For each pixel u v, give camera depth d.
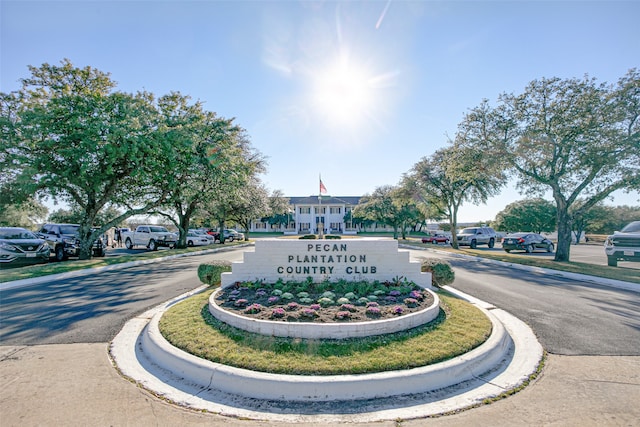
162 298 8.28
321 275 8.30
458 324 5.64
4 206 17.41
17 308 7.41
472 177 18.62
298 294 6.83
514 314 6.95
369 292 7.20
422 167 25.62
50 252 16.12
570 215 15.86
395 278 8.39
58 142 14.48
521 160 16.61
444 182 24.95
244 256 8.26
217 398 3.87
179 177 18.62
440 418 3.44
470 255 18.69
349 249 8.38
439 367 4.18
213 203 25.31
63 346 5.31
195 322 5.75
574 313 7.03
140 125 15.05
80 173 14.58
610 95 13.79
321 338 4.92
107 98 15.22
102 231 17.30
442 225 56.00
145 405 3.68
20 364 4.66
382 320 5.23
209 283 8.95
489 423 3.35
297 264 8.29
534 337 5.67
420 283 8.48
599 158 13.60
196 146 18.22
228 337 5.02
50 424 3.30
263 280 8.23
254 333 5.14
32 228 28.36
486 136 17.20
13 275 10.99
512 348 5.21
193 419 3.44
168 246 26.17
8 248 13.42
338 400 3.80
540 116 15.53
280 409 3.64
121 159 15.78
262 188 33.22
